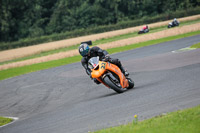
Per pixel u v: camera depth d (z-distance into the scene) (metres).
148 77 42.19
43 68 88.19
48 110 34.22
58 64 92.25
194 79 32.03
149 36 144.25
